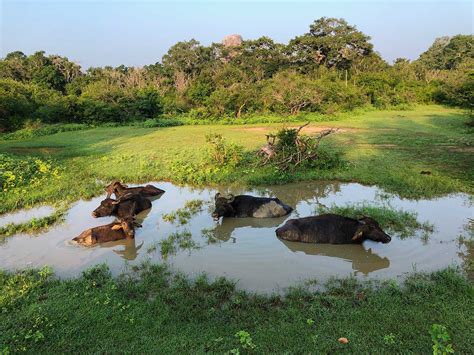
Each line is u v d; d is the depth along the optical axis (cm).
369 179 1145
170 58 6481
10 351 444
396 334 454
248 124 2920
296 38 5953
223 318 501
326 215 771
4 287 589
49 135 2583
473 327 461
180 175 1250
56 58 5731
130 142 2083
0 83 3020
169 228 852
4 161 1409
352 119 2992
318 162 1285
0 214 962
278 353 429
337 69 5756
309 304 529
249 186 1148
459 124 2423
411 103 4047
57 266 680
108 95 3441
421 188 1038
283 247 742
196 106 3756
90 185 1183
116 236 786
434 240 732
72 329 482
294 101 3241
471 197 973
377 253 701
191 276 629
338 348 436
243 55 5962
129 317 505
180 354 433
